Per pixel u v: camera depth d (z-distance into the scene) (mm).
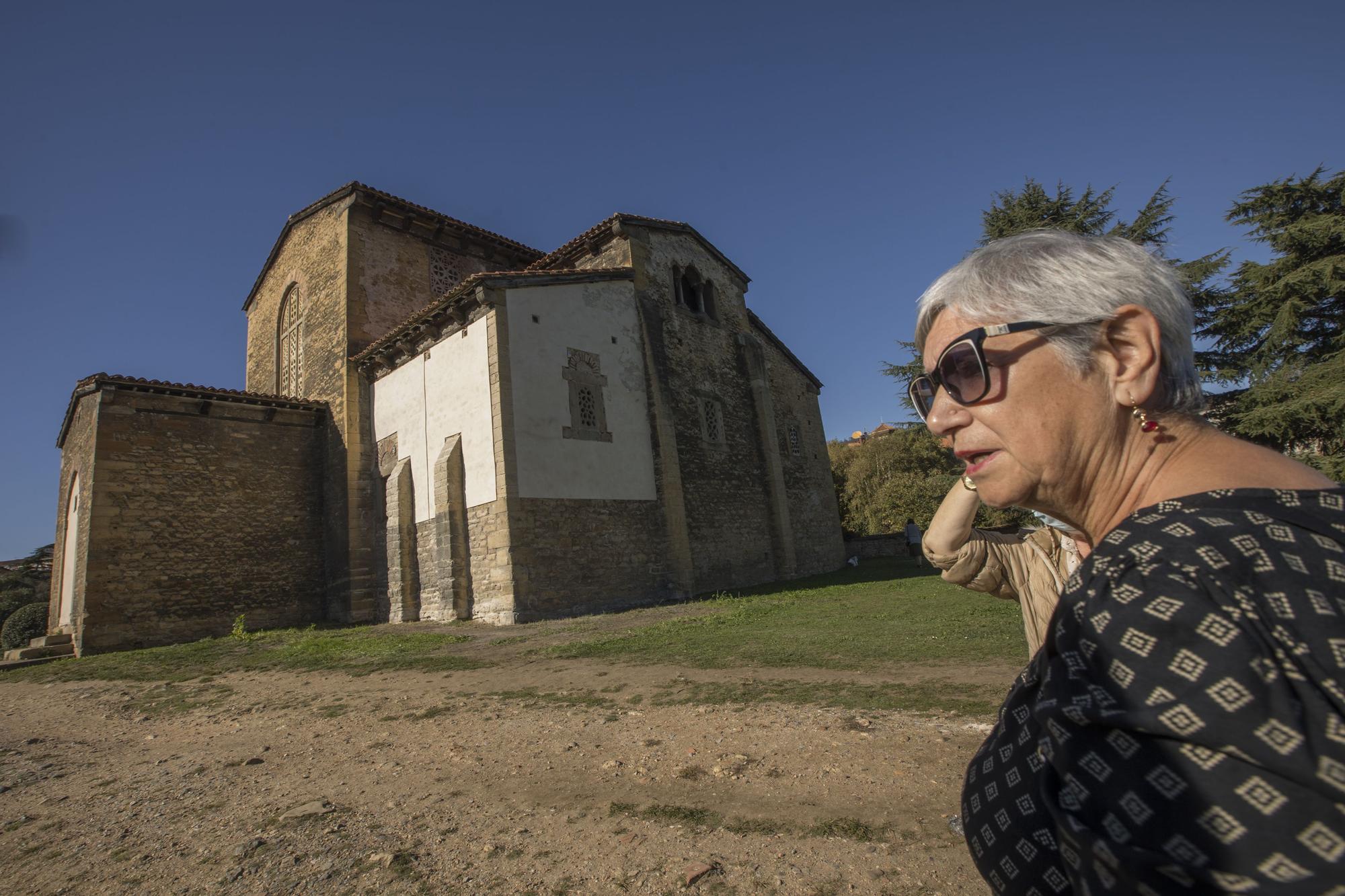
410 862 2902
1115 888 592
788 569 19109
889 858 2574
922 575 16109
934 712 4469
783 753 3895
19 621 20422
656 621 10805
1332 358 14695
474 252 20344
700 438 17500
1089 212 19797
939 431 1058
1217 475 799
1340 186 15211
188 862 3088
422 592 14312
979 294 1006
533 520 12758
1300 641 555
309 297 18875
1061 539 1704
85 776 4805
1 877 3131
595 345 15062
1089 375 923
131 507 14312
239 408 16203
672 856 2756
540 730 4891
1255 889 508
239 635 13508
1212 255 17031
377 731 5332
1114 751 620
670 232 18453
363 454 16406
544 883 2625
